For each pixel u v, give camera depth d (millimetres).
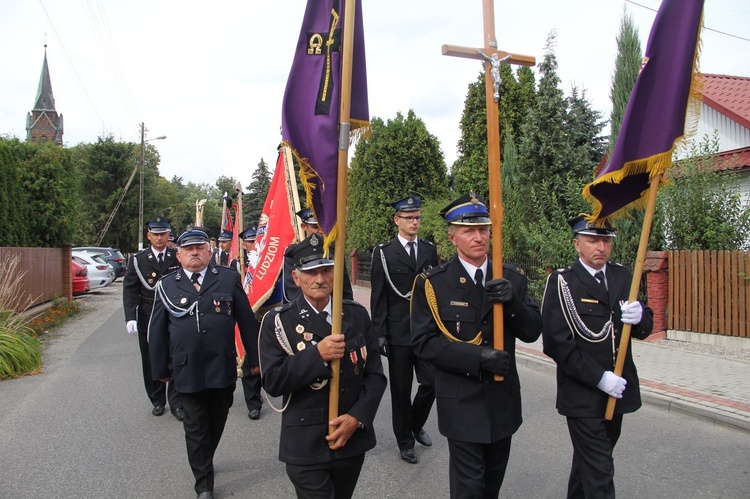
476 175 16312
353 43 3146
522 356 8844
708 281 9219
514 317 3158
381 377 3119
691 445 5141
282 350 3020
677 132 3430
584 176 12602
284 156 6586
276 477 4594
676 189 10016
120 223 45719
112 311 15938
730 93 14023
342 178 2965
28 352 8445
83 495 4215
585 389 3404
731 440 5273
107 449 5172
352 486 3053
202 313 4293
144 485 4398
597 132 18016
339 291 2879
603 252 3559
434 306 3270
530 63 3262
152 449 5172
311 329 3010
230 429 5812
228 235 10594
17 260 11102
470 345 3090
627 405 3432
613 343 3477
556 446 5141
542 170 12695
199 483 4117
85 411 6355
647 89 3535
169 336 4410
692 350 8891
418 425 5191
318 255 3008
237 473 4680
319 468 2881
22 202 16547
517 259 13117
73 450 5145
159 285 4473
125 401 6766
